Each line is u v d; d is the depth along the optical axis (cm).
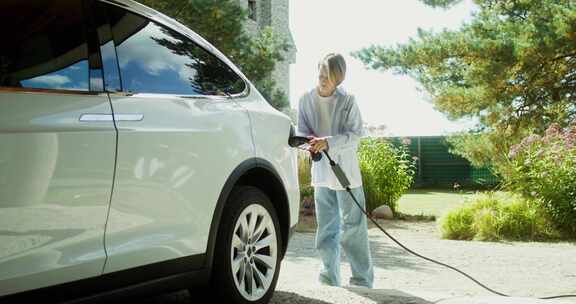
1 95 242
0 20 255
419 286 635
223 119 356
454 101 1516
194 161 326
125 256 285
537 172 1059
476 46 1426
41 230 250
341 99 515
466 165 2311
